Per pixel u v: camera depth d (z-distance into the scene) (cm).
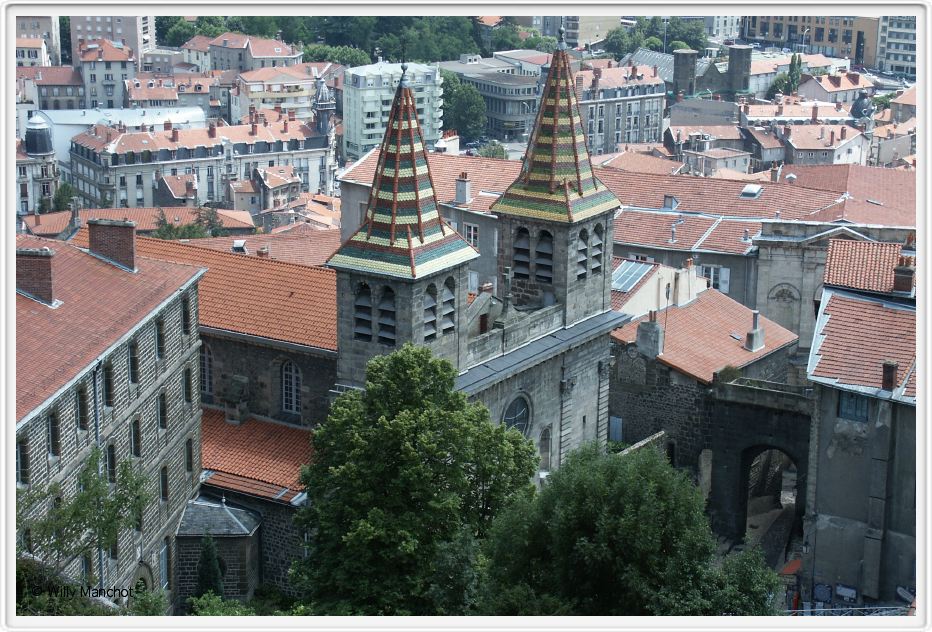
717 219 16138
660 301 13275
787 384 12794
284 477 10356
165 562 9944
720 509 12088
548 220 10638
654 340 12250
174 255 11625
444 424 8425
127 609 8175
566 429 10988
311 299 10969
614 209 11044
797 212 16075
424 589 8206
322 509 8456
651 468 7762
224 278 11338
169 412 9831
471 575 7981
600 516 7494
